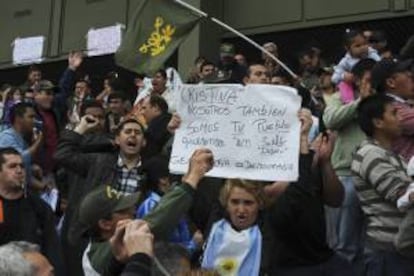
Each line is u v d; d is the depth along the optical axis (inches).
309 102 250.5
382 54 329.7
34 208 225.0
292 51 459.2
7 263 123.4
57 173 309.6
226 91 172.7
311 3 445.4
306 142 182.2
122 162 231.0
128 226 110.7
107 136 257.6
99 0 532.4
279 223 177.9
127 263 108.0
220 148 170.4
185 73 457.1
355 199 219.9
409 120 182.9
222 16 476.4
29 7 574.2
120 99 349.1
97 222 145.8
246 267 166.6
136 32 214.7
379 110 181.5
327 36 446.0
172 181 219.8
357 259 217.5
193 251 183.2
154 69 213.3
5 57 584.7
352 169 182.4
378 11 418.6
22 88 398.0
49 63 560.4
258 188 172.2
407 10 409.1
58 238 227.0
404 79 199.2
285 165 165.3
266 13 462.0
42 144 309.3
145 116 280.8
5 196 220.5
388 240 172.1
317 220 179.3
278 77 279.0
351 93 237.5
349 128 224.5
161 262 135.6
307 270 177.9
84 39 537.3
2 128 335.3
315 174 181.5
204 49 458.6
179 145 173.5
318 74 333.4
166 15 215.2
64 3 554.6
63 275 223.3
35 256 132.2
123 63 213.9
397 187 169.2
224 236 169.3
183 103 175.2
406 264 168.4
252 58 468.1
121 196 148.3
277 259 178.9
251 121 169.6
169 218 141.3
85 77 476.7
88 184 228.8
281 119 168.1
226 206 172.1
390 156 176.7
